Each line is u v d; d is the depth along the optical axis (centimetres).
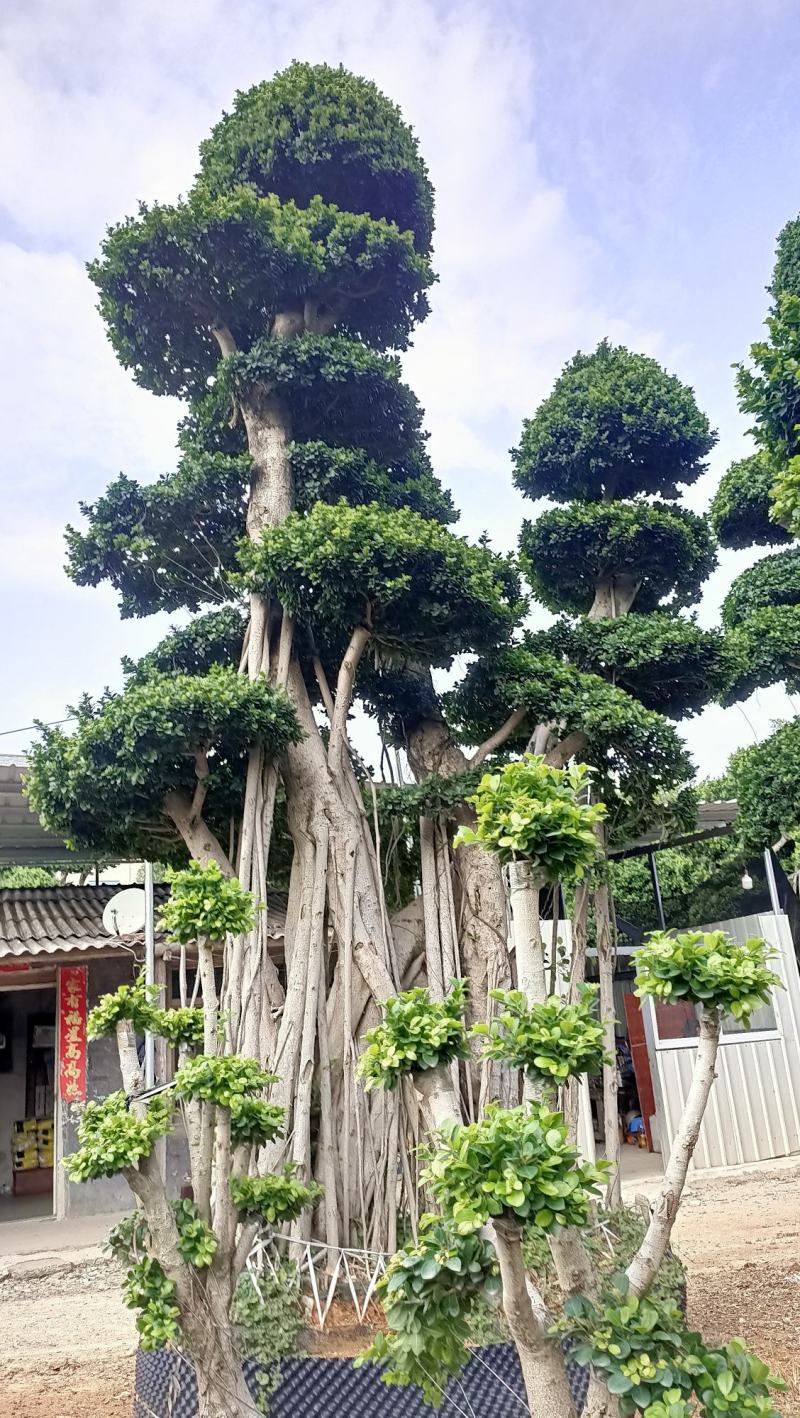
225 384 789
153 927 992
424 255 919
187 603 862
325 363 759
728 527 1195
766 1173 1136
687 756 717
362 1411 434
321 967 649
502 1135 240
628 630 807
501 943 725
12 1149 1329
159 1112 384
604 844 771
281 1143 582
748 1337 561
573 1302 264
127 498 786
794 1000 1308
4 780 966
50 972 1159
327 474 757
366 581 632
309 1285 538
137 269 747
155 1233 348
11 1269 860
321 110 833
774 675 1098
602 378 945
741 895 1544
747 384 671
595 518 873
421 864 761
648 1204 616
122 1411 504
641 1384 243
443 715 839
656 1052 1216
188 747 634
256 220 727
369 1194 611
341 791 705
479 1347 438
